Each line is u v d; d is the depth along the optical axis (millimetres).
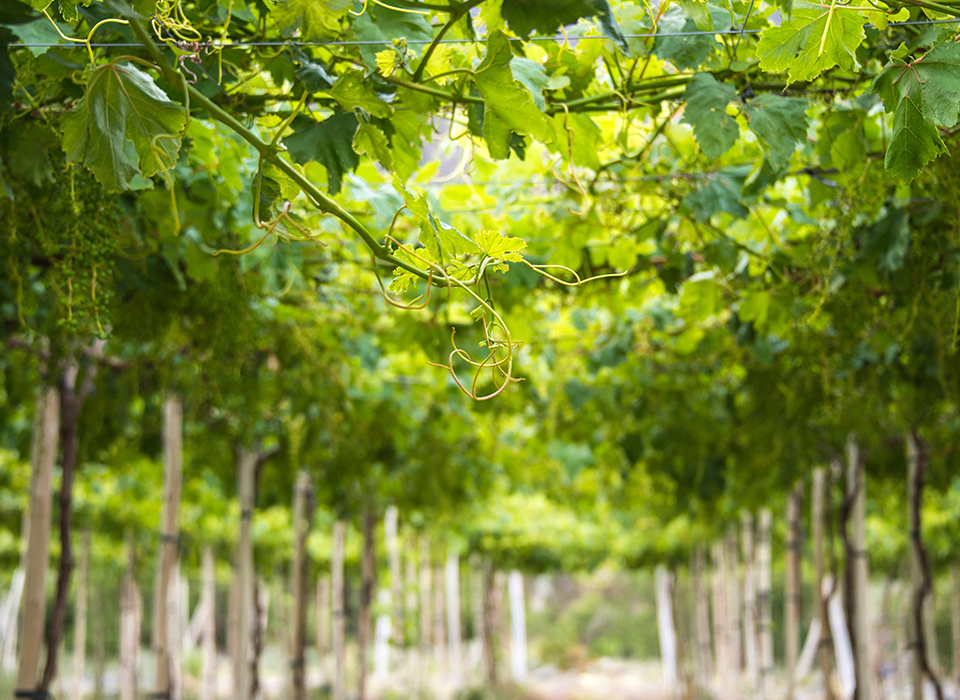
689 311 3537
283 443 5461
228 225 2951
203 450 5355
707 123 1949
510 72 1669
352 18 1894
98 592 13523
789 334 3449
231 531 10461
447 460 5934
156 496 8719
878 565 12273
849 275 2953
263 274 3219
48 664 3973
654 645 24531
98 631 13453
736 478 5742
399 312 3502
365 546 8461
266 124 2271
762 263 3143
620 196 2766
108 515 9555
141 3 1498
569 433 5570
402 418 5770
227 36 1933
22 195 2061
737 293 3387
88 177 1927
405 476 6324
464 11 1684
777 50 1631
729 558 12094
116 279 2945
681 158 2719
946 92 1524
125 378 4156
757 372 4449
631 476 6965
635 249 3094
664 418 5059
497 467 7410
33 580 3979
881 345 3424
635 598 25766
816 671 19016
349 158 1807
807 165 2637
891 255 2609
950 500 9016
